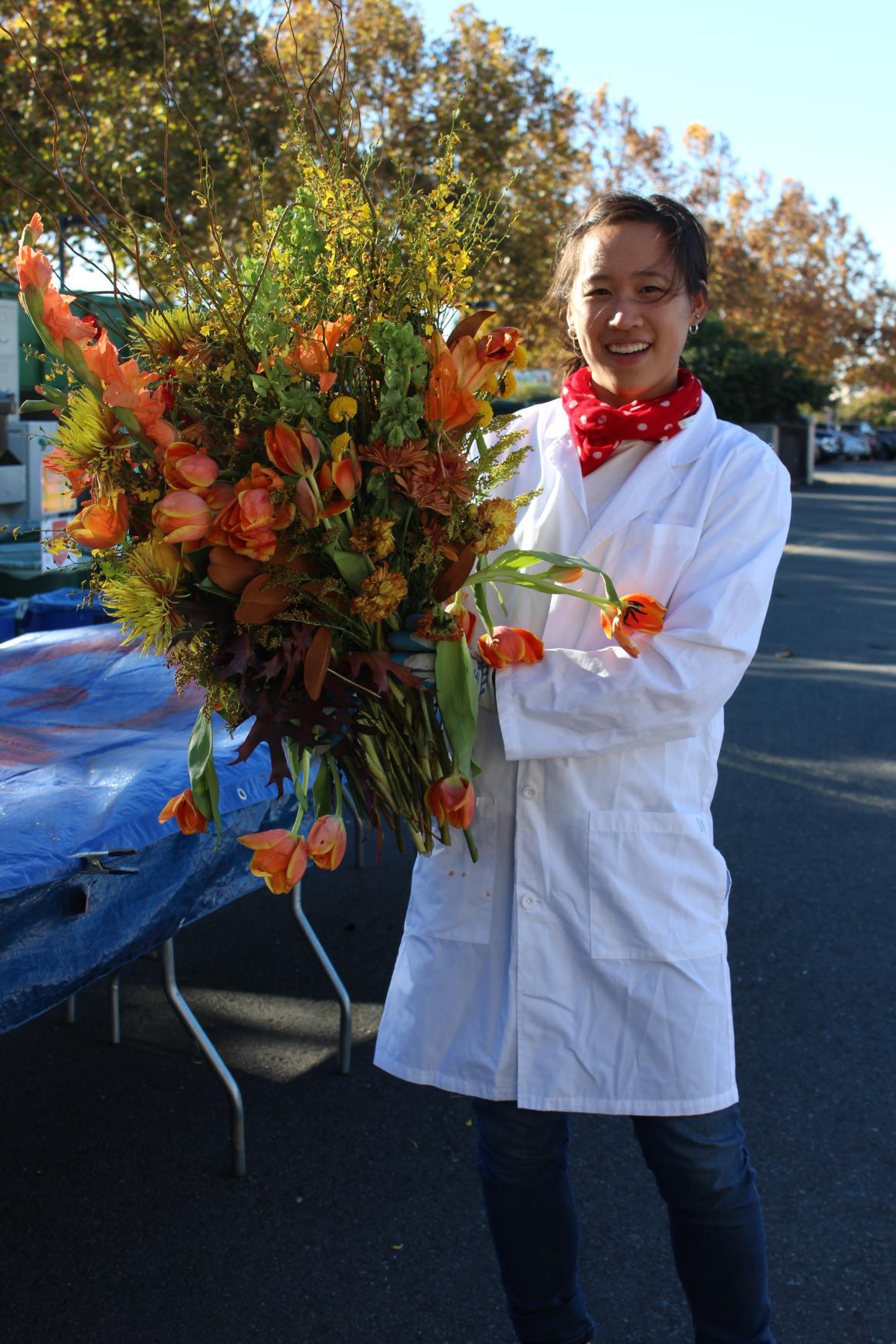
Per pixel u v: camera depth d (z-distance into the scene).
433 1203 2.62
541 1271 1.89
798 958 3.72
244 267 1.58
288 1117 2.94
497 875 1.84
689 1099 1.75
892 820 4.92
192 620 1.50
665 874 1.79
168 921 2.39
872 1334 2.23
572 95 16.86
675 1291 2.35
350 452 1.47
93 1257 2.44
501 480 1.61
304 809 1.67
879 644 8.94
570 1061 1.79
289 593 1.51
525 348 1.52
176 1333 2.24
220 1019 3.40
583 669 1.74
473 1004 1.85
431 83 14.71
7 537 5.91
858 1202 2.61
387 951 3.81
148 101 11.55
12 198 11.00
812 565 13.88
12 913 1.95
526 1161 1.84
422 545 1.57
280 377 1.45
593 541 1.81
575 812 1.79
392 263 1.54
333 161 1.58
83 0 11.62
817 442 46.03
